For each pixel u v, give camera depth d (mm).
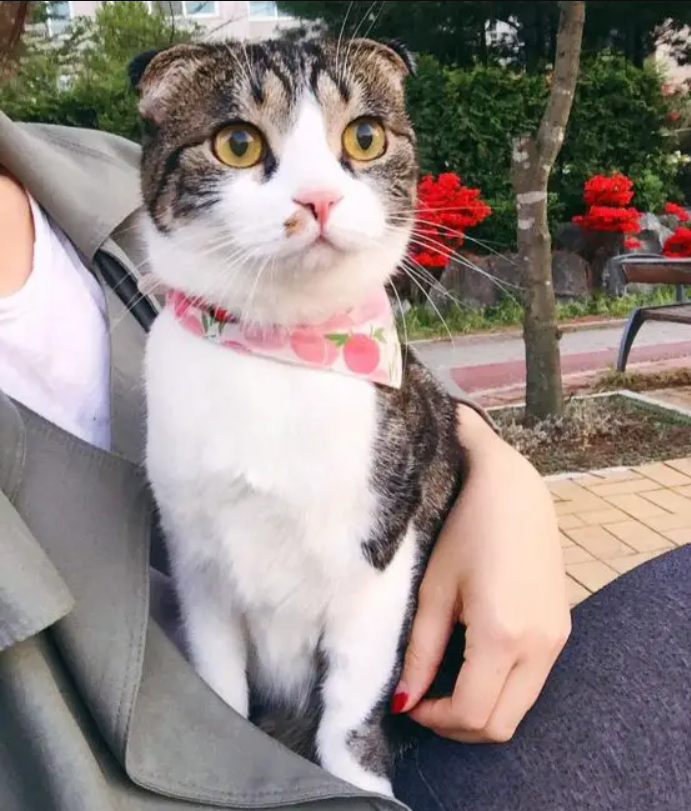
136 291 373
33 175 364
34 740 236
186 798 250
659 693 296
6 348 332
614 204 2148
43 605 229
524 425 1250
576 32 1106
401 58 351
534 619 293
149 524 290
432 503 338
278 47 330
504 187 2195
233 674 329
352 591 307
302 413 285
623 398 1368
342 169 315
